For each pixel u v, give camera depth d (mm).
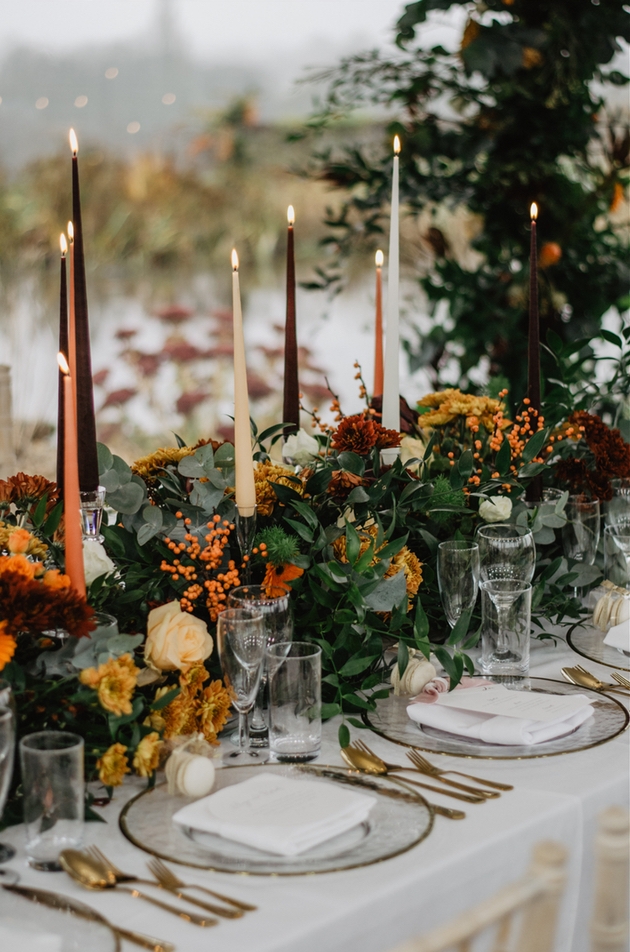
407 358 3047
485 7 2855
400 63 3000
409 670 1451
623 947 1161
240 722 1271
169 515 1433
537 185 2965
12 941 844
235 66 4352
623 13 2846
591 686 1487
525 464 1760
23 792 1016
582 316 3021
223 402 4340
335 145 3553
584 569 1812
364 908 907
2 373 2988
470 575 1453
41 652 1182
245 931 866
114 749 1123
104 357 4273
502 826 1058
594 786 1161
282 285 4426
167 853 994
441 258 2943
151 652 1245
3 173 4023
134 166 4289
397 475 1591
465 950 798
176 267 4359
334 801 1051
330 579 1395
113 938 853
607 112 3029
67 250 1549
